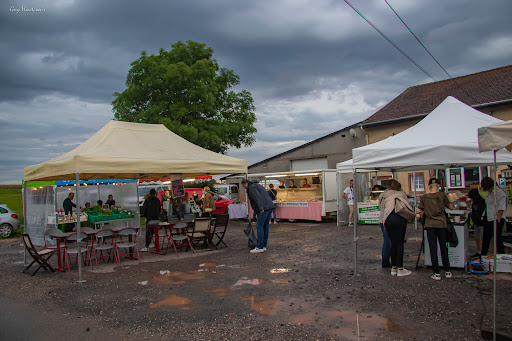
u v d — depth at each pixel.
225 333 4.46
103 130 9.67
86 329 4.76
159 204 10.66
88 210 13.33
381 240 10.65
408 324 4.47
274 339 4.24
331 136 21.70
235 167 10.24
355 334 4.27
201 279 7.01
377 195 15.02
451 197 9.40
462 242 6.79
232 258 8.89
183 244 10.43
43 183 13.95
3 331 4.79
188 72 22.22
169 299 5.85
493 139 4.27
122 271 8.02
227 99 25.95
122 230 8.92
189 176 13.31
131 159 8.37
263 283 6.55
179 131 21.23
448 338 4.06
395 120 17.73
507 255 6.64
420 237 10.77
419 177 16.64
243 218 19.17
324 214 15.40
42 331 4.75
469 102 16.11
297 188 16.53
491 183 7.27
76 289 6.71
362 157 6.88
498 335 3.88
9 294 6.59
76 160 7.53
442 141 6.48
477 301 5.13
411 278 6.41
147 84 22.34
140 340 4.38
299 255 8.91
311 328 4.49
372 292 5.74
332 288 6.06
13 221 15.83
